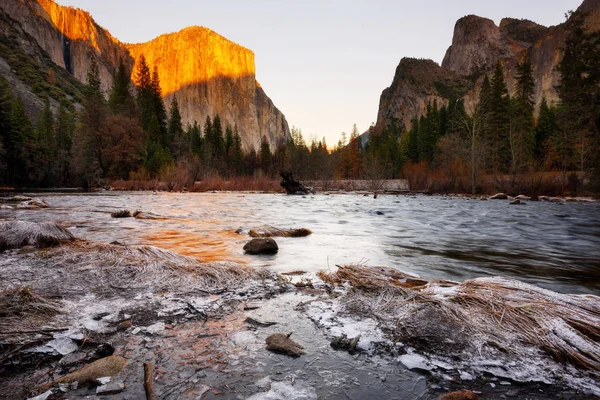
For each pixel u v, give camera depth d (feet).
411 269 17.04
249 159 357.41
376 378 6.39
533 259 20.33
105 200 74.33
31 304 9.41
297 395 5.76
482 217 46.44
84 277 13.15
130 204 62.59
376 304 10.30
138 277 13.14
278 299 11.09
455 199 91.30
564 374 6.70
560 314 9.08
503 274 16.47
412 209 58.80
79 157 157.99
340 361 7.01
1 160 152.56
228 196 99.60
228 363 6.83
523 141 166.61
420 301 10.28
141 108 244.01
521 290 10.89
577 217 47.09
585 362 7.04
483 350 7.57
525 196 94.79
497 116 165.78
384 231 31.76
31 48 570.87
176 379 6.18
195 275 13.41
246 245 20.53
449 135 184.55
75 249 17.47
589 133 103.50
